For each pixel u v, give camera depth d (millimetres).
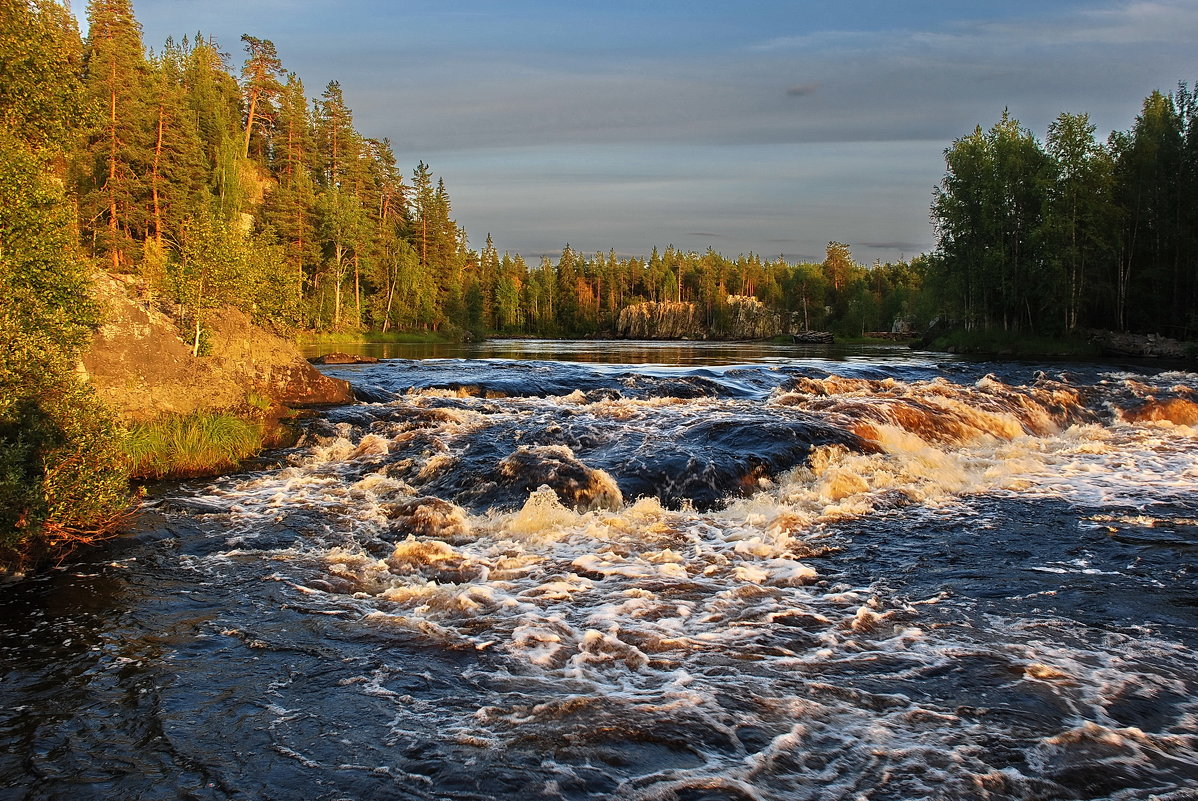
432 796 4133
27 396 8312
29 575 7703
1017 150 48688
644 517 9844
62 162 32625
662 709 5043
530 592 7270
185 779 4305
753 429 13008
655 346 64062
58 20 14438
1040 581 7465
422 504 9844
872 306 100062
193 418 13617
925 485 11250
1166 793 4109
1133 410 18281
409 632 6355
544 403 18797
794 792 4148
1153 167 46875
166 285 17266
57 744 4652
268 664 5762
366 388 20188
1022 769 4328
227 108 70500
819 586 7395
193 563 8117
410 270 72438
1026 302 49781
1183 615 6590
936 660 5746
